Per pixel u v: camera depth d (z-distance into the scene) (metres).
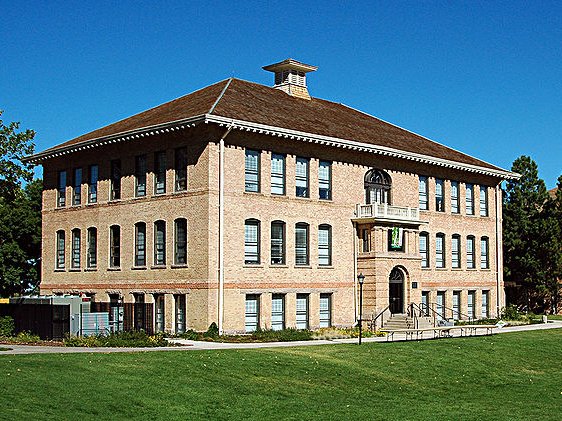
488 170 60.84
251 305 45.59
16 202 64.06
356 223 51.44
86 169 52.69
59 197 55.31
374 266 50.34
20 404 21.84
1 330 41.75
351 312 50.69
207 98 49.44
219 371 29.67
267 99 52.38
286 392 28.14
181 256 45.41
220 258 43.75
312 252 48.81
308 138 47.59
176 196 45.59
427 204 56.81
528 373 36.62
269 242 46.47
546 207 77.25
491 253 62.44
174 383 27.00
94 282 51.19
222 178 44.16
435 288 56.78
